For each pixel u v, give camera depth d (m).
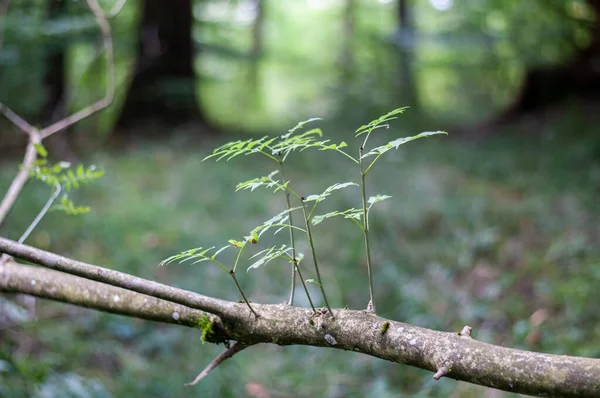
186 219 5.89
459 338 1.23
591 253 4.83
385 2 21.98
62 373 3.43
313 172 7.72
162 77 11.16
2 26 6.75
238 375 3.75
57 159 7.33
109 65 3.09
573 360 1.10
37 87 8.98
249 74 20.16
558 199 6.29
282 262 5.23
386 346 1.28
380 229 5.55
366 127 1.24
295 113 17.03
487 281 4.64
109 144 9.36
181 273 4.91
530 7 11.61
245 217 6.19
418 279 4.74
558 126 9.39
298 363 4.02
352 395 3.59
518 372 1.13
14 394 2.94
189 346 3.99
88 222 5.35
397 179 7.06
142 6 11.38
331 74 19.78
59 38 7.93
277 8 25.28
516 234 5.54
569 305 4.05
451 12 15.25
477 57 17.03
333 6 25.70
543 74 11.12
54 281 1.85
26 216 5.21
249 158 8.32
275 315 1.42
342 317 1.36
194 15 12.33
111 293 1.74
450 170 7.73
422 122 12.12
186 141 9.58
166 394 3.50
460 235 5.32
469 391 3.45
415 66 16.84
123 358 3.77
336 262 5.18
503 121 11.16
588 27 11.02
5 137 8.92
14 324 3.60
